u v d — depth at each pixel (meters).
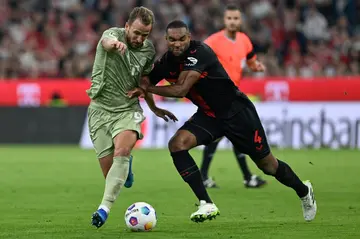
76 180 41.06
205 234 23.00
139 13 23.91
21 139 67.19
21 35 83.25
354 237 22.36
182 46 23.92
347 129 63.22
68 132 66.69
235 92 24.83
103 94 24.67
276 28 82.69
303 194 25.59
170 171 46.06
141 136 24.77
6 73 79.00
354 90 66.44
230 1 84.44
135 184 38.94
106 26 83.31
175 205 30.81
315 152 59.50
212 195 34.16
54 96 69.25
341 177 42.09
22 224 25.44
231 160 54.44
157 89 24.44
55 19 84.00
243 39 37.31
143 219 23.48
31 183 39.50
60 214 28.06
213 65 24.42
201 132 24.77
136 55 24.62
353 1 85.81
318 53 80.88
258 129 24.97
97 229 24.20
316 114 63.75
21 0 87.38
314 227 24.42
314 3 85.81
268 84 67.31
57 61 80.31
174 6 83.56
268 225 25.00
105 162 24.92
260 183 37.31
